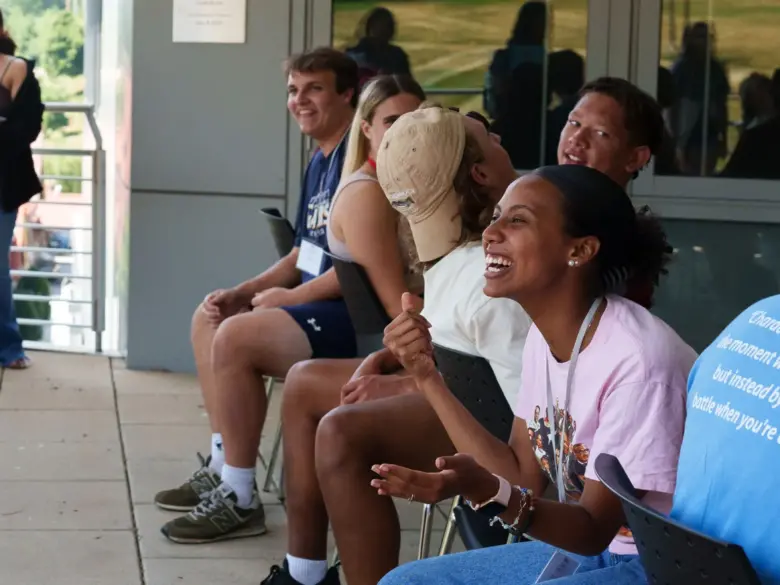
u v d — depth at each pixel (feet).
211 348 21.17
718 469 8.25
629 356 10.52
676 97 31.45
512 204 11.13
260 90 32.89
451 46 32.04
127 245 34.04
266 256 33.47
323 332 20.34
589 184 11.03
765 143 31.37
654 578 8.50
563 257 10.96
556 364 11.27
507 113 32.12
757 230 31.73
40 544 20.52
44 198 39.29
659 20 31.19
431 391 12.54
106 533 21.17
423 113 14.55
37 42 40.57
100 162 35.58
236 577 19.36
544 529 10.32
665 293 32.17
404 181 14.32
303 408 16.96
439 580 11.09
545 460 11.69
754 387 8.24
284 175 33.17
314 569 17.17
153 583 18.97
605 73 31.60
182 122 33.09
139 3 32.65
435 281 14.42
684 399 10.41
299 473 16.97
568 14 31.55
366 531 14.40
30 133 32.30
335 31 32.42
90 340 39.37
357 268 17.95
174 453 26.20
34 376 32.78
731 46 31.14
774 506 7.86
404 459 14.60
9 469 24.63
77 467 24.94
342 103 22.56
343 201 18.13
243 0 32.53
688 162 31.63
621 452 10.37
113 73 38.86
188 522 20.86
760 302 8.83
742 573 7.50
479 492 10.27
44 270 39.19
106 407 29.91
